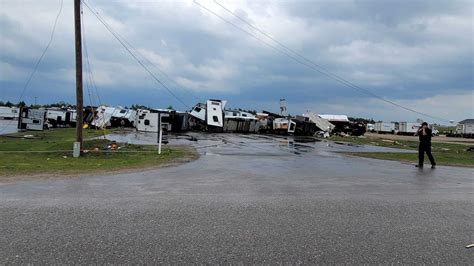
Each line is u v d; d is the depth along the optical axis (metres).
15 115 80.88
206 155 19.77
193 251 4.59
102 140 27.48
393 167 16.02
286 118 62.91
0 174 10.84
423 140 16.67
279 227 5.68
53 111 64.69
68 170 12.16
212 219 6.04
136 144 26.95
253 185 9.67
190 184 9.65
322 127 60.31
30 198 7.35
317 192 8.77
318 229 5.62
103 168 13.06
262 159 18.19
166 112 54.41
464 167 17.33
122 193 8.12
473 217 6.59
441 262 4.42
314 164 16.36
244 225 5.73
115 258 4.32
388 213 6.75
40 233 5.13
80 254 4.41
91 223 5.65
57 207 6.61
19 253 4.41
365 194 8.65
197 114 59.09
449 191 9.41
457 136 92.12
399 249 4.84
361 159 20.09
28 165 13.32
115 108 65.81
